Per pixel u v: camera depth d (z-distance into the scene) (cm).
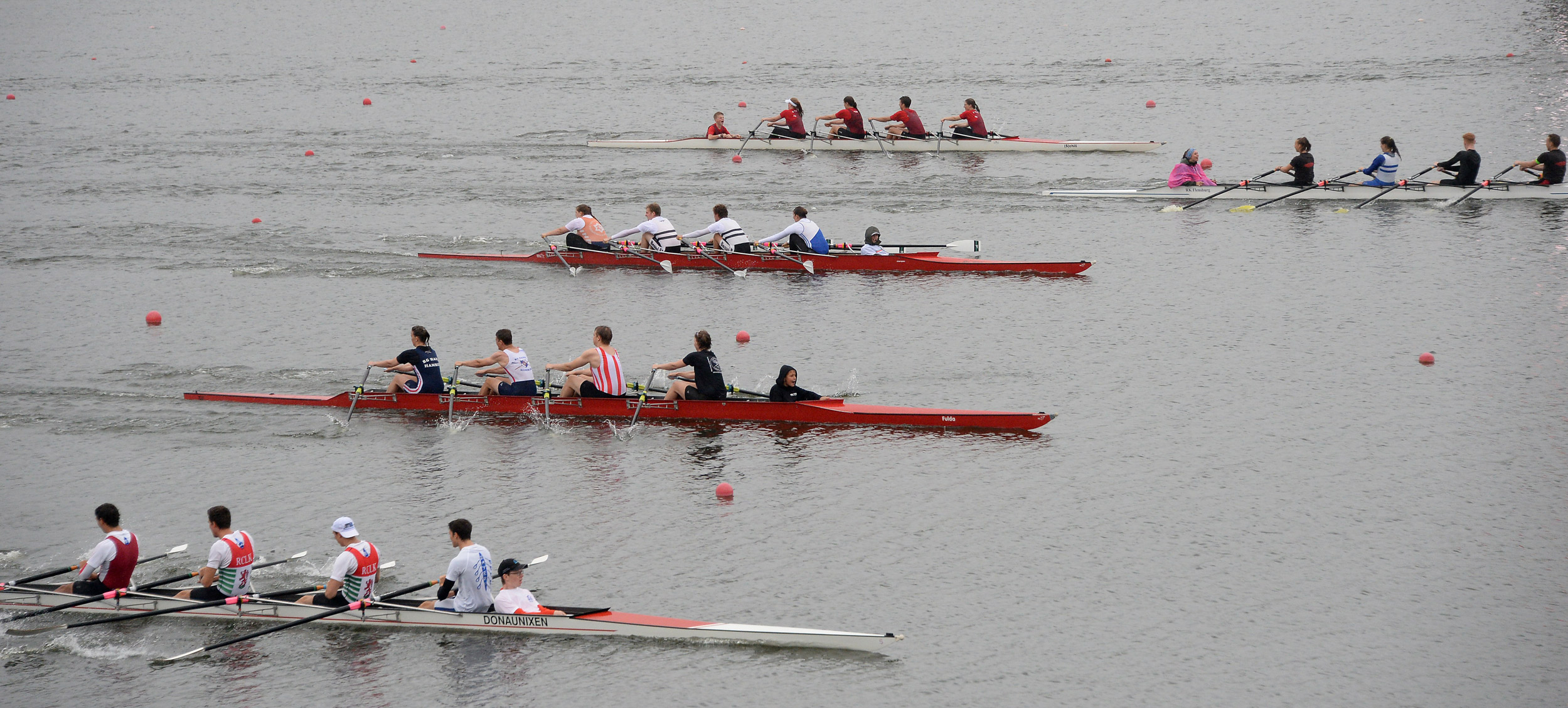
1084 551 4731
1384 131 11988
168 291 8200
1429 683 3869
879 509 5109
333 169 11650
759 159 12019
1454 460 5403
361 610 4322
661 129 13250
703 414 6131
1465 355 6619
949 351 6938
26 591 4441
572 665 4056
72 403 6338
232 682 4012
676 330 7375
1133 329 7238
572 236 8800
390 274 8569
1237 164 11131
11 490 5378
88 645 4259
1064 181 10881
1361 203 9988
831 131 12394
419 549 4822
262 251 9112
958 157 11938
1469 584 4425
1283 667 3972
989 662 4019
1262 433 5759
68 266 8769
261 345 7169
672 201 10394
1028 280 8288
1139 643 4112
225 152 12350
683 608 4369
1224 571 4556
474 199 10538
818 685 3912
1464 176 9831
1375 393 6166
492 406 6247
